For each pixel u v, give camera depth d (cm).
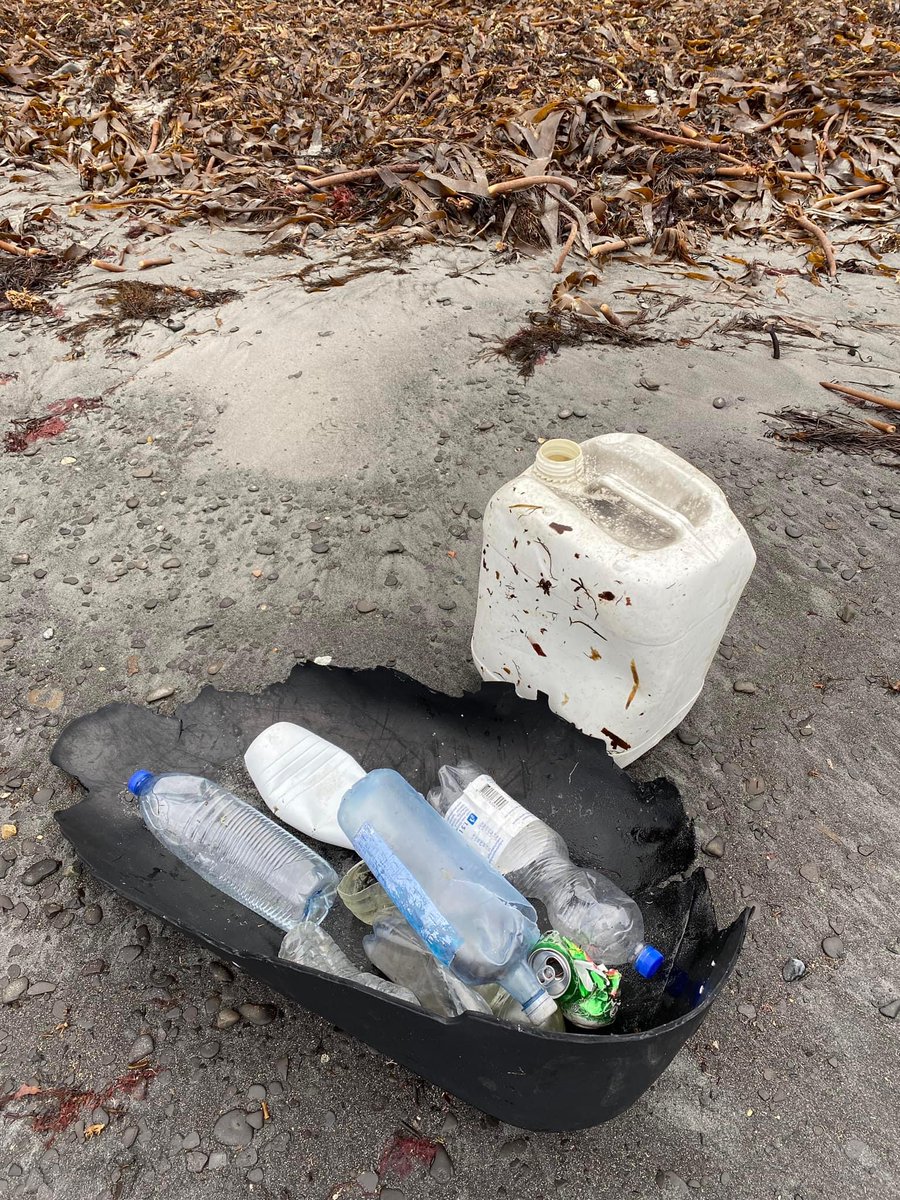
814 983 108
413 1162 94
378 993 83
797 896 116
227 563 160
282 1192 92
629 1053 79
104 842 110
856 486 176
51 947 109
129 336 217
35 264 243
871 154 299
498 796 109
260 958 87
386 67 363
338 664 143
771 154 299
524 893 106
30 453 183
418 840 103
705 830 123
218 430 189
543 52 366
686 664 112
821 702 138
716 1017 105
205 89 342
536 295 237
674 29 408
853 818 124
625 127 308
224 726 125
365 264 248
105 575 158
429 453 184
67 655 144
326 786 115
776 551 163
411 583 156
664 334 223
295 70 360
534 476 111
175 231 266
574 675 115
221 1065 100
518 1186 93
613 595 101
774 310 235
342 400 197
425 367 209
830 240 269
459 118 314
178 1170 93
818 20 409
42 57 372
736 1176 94
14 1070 100
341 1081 99
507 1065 82
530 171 268
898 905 115
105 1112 97
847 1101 99
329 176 283
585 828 113
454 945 92
